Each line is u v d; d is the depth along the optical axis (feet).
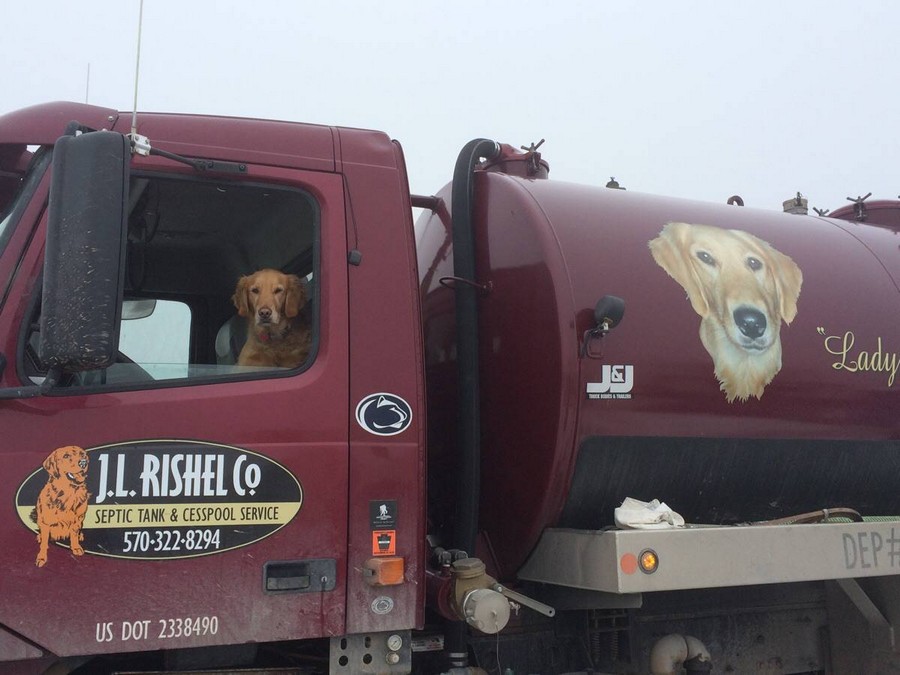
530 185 11.96
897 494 13.51
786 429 12.12
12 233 8.53
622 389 10.94
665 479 11.48
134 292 9.86
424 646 10.38
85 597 8.12
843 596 12.94
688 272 11.84
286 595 8.80
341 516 9.09
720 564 10.01
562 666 11.76
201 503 8.59
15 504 8.00
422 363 9.82
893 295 13.50
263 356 9.43
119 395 8.58
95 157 7.63
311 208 9.77
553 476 10.73
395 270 9.87
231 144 9.47
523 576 11.51
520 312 11.26
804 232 13.73
